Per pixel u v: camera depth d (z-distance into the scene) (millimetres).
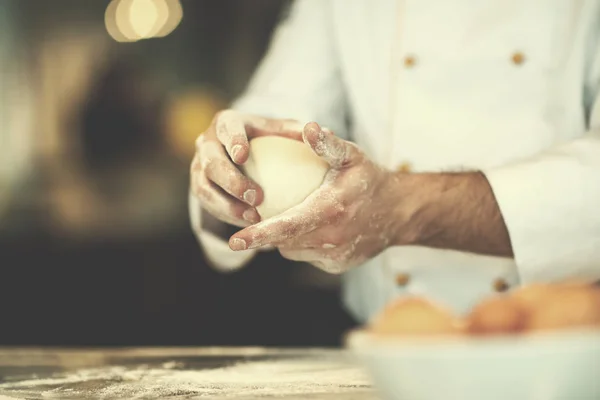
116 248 2783
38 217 2918
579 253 933
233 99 3115
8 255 2771
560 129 1131
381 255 1203
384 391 561
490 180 932
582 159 945
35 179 2990
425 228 923
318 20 1276
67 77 3084
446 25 1165
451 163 1156
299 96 1234
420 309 557
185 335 2498
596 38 1120
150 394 812
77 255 2783
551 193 921
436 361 514
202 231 1086
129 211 2881
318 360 1009
